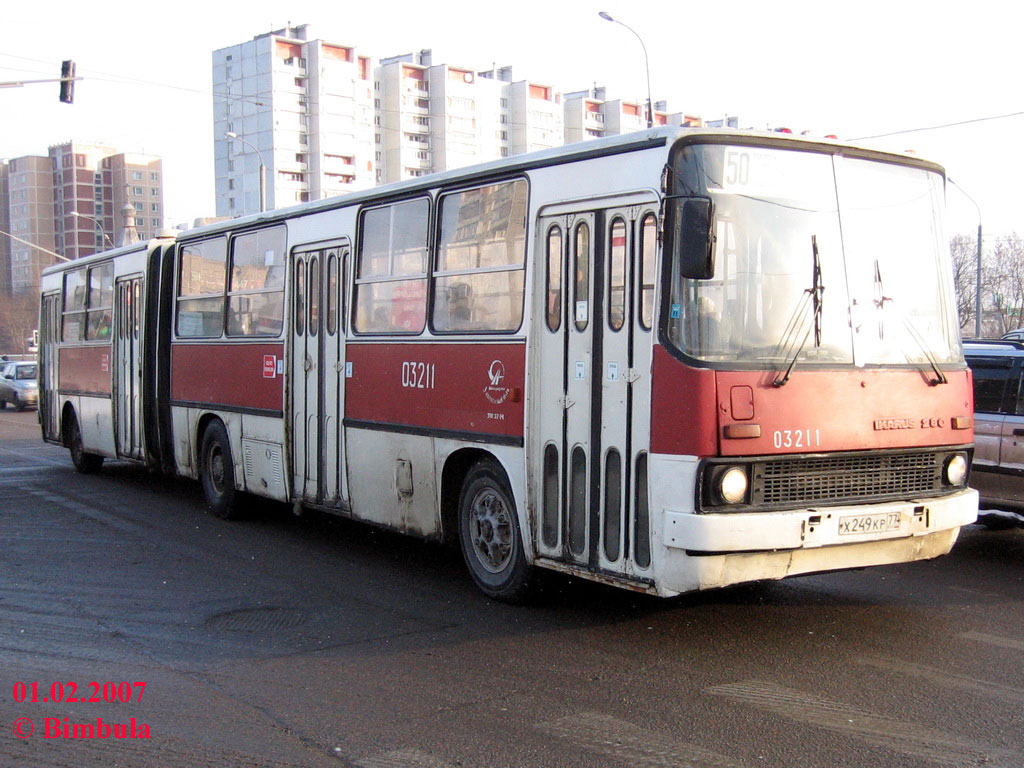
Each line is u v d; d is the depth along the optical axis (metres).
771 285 6.11
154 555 9.38
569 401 6.64
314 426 9.52
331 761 4.64
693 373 5.77
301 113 88.56
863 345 6.36
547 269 6.85
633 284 6.19
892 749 4.72
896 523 6.22
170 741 4.90
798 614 7.11
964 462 6.76
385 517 8.55
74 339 15.40
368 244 8.86
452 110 96.88
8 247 104.44
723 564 5.76
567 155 6.71
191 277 12.09
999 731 4.95
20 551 9.58
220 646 6.48
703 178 6.00
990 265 40.66
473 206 7.62
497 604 7.48
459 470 7.90
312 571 8.68
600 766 4.56
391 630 6.81
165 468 12.70
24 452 19.05
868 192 6.62
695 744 4.80
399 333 8.37
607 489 6.35
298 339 9.78
